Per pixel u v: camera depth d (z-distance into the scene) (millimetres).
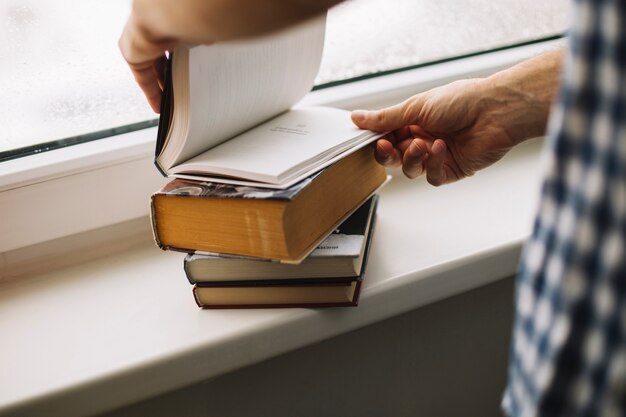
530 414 505
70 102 809
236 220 660
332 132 737
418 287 763
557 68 756
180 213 680
